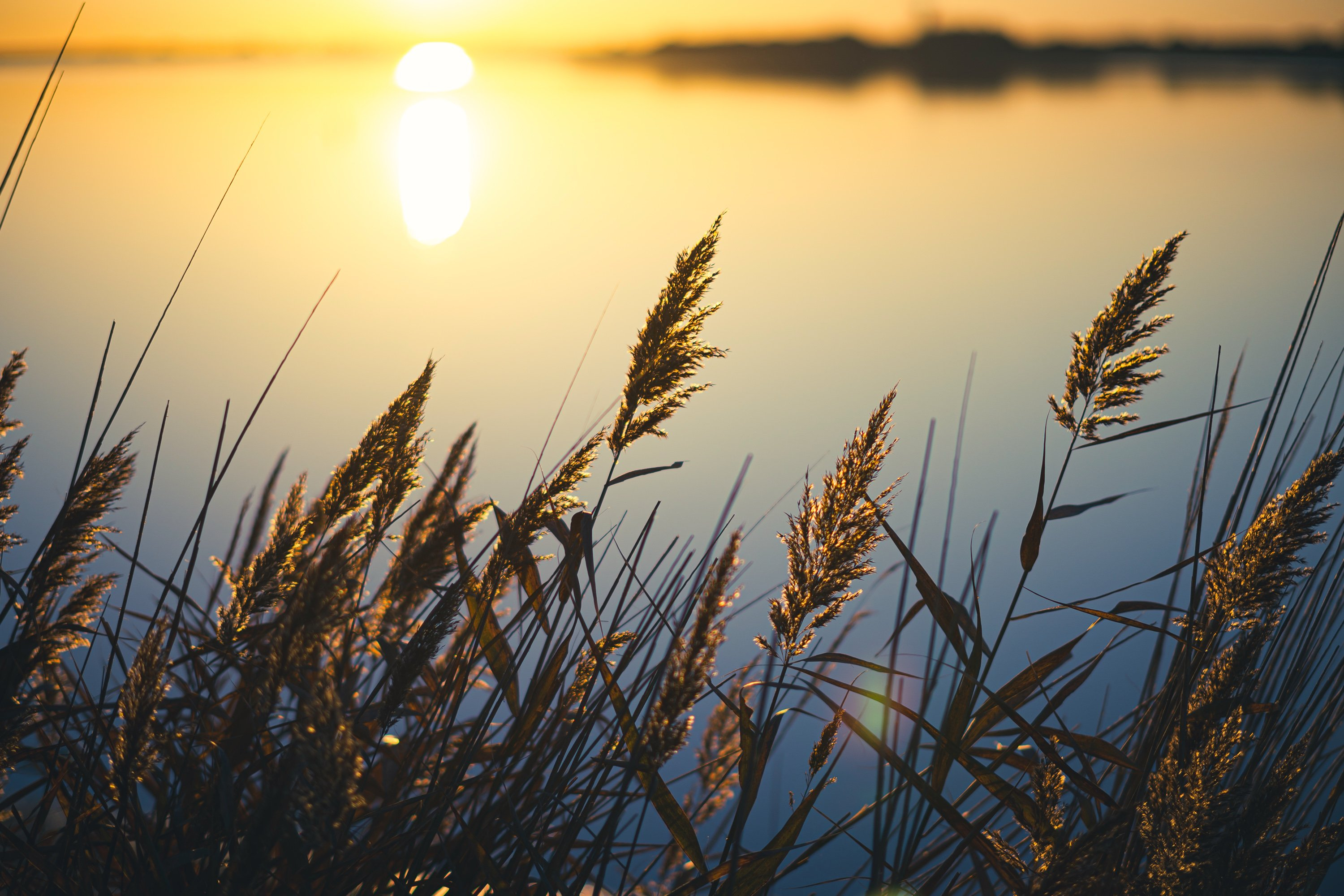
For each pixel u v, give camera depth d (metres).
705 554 1.84
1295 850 1.79
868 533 1.83
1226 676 1.74
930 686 1.83
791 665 1.86
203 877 1.69
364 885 1.77
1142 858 1.81
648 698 1.82
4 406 1.85
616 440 1.89
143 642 1.72
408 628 1.81
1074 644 1.87
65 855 1.74
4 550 1.82
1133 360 1.83
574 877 1.91
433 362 1.83
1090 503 1.85
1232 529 1.87
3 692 1.75
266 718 1.64
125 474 1.79
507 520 1.86
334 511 1.81
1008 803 1.81
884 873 1.82
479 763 1.98
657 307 1.86
